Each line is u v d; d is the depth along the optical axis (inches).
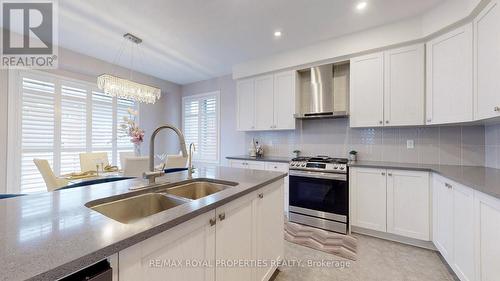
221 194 47.8
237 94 159.8
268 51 136.3
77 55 136.8
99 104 161.6
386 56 105.5
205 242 41.5
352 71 114.6
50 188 96.4
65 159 142.3
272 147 159.8
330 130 135.9
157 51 136.6
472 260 60.6
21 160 123.8
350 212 107.7
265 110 146.7
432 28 89.7
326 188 112.1
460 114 81.4
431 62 93.2
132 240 26.8
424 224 90.6
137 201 51.7
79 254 22.4
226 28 108.1
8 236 26.4
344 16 97.1
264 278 64.5
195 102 205.9
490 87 68.4
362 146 125.5
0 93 116.8
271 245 69.4
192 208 37.7
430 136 107.9
